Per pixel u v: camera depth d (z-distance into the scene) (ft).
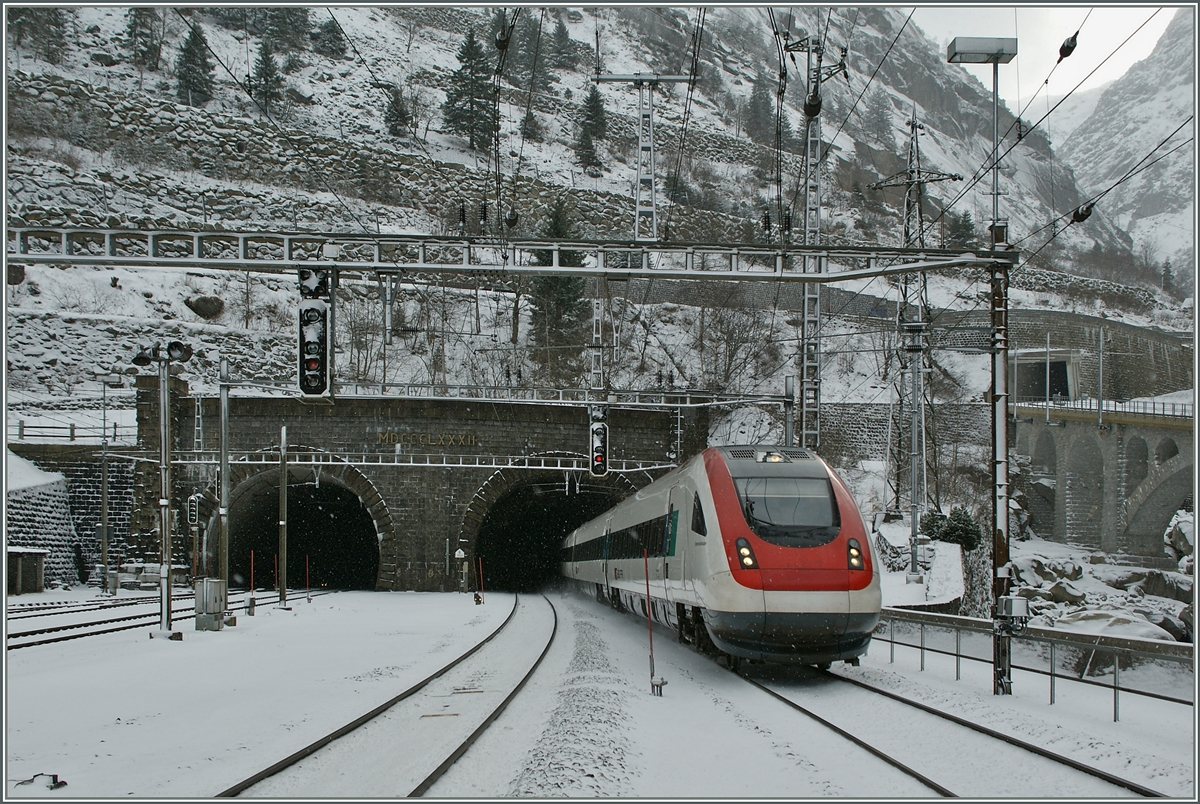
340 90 290.76
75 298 180.65
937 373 203.31
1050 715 35.94
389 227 232.94
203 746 30.71
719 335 191.11
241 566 160.86
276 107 266.16
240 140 231.30
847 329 208.13
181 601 111.65
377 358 177.47
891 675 48.47
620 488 144.05
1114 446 194.29
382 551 137.90
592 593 119.03
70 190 200.85
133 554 133.18
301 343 49.88
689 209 233.76
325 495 159.33
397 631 77.46
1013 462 204.44
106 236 49.42
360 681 47.32
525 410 140.97
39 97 213.25
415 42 345.10
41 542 126.93
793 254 51.42
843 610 45.70
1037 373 239.30
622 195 255.91
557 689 43.37
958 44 49.78
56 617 87.45
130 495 134.51
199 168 226.17
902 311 127.03
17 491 123.95
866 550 47.78
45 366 165.17
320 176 235.20
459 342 183.93
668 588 61.05
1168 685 33.65
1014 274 279.49
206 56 266.98
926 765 27.78
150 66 263.29
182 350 69.26
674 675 50.39
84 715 37.06
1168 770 26.45
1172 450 205.46
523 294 192.03
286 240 50.29
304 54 302.66
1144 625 69.15
